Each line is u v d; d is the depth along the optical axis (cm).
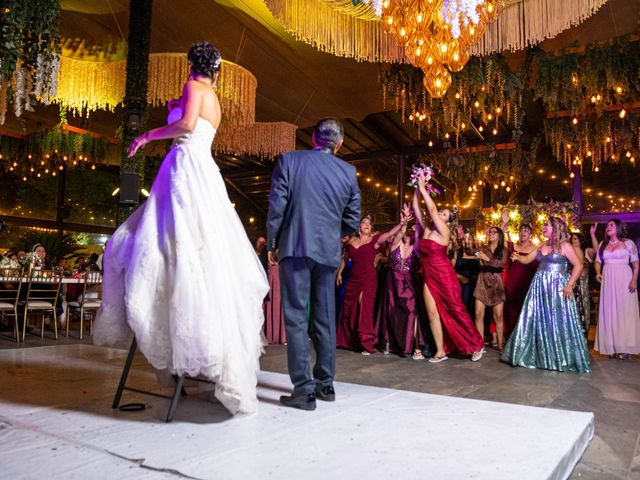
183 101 207
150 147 863
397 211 1455
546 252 484
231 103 584
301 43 598
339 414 205
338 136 241
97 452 155
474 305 655
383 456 155
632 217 1202
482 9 506
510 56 676
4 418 189
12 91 442
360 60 614
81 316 687
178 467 142
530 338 474
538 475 142
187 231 188
